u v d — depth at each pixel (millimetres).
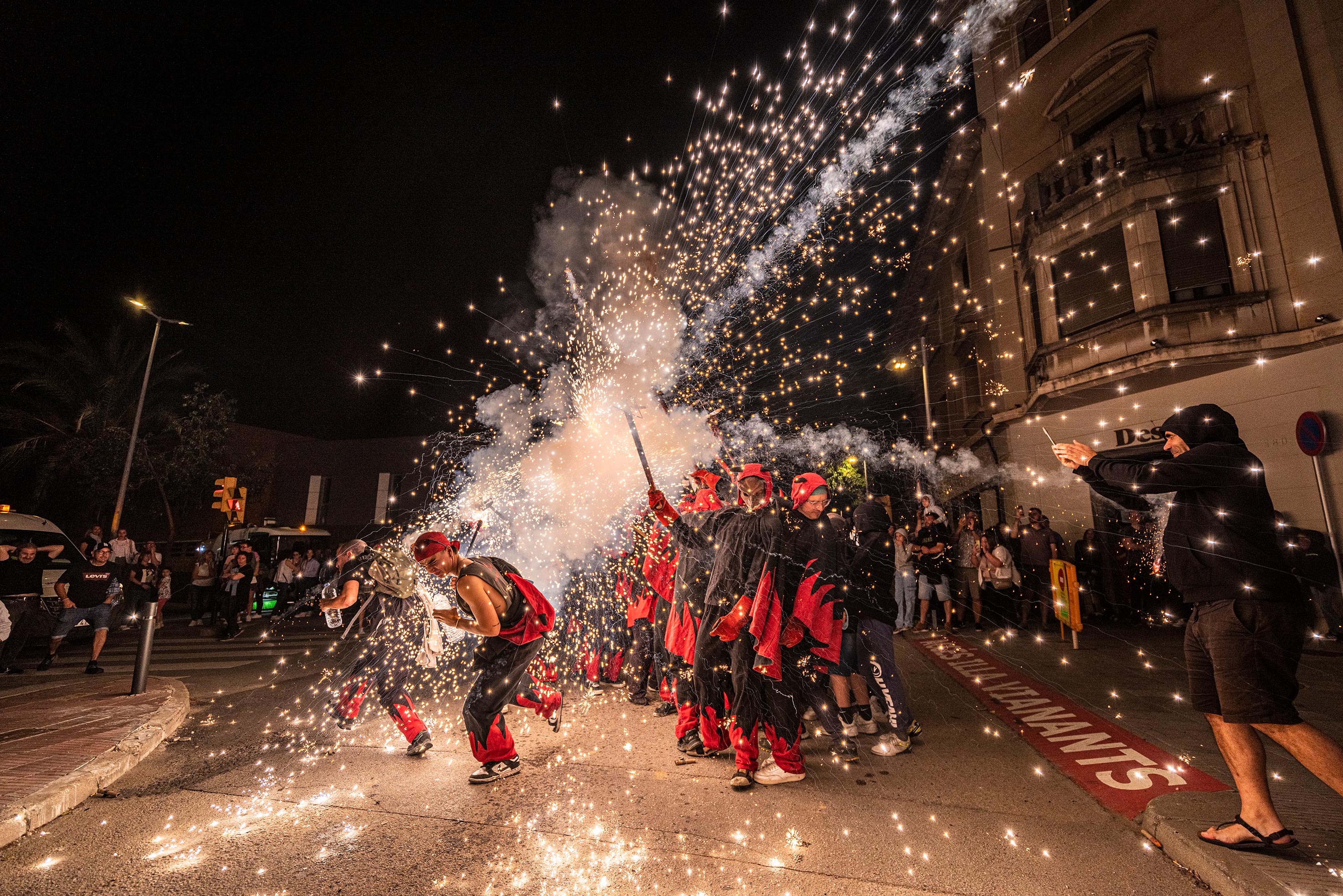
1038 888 2727
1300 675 6449
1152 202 11078
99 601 8359
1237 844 2805
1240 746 2842
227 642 11625
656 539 5574
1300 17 9891
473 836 3279
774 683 3961
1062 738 4727
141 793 3975
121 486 16125
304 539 21047
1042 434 13938
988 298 16297
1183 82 11367
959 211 18234
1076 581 8562
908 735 4602
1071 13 13516
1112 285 11852
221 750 4859
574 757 4488
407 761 4488
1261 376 10062
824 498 4344
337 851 3125
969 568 11344
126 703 6078
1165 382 11438
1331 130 9469
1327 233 9422
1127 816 3436
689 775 4137
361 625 5020
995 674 7125
